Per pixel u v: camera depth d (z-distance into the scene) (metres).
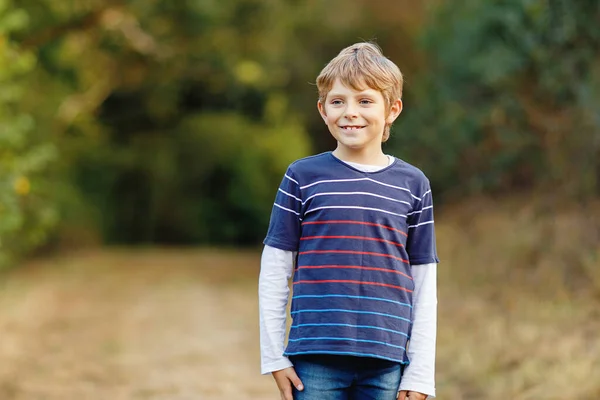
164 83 20.77
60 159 16.73
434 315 3.06
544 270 7.86
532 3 9.13
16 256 12.99
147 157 23.25
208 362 7.33
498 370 5.88
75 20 14.95
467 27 12.56
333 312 2.90
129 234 22.97
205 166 23.75
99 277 14.02
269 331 2.99
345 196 2.96
